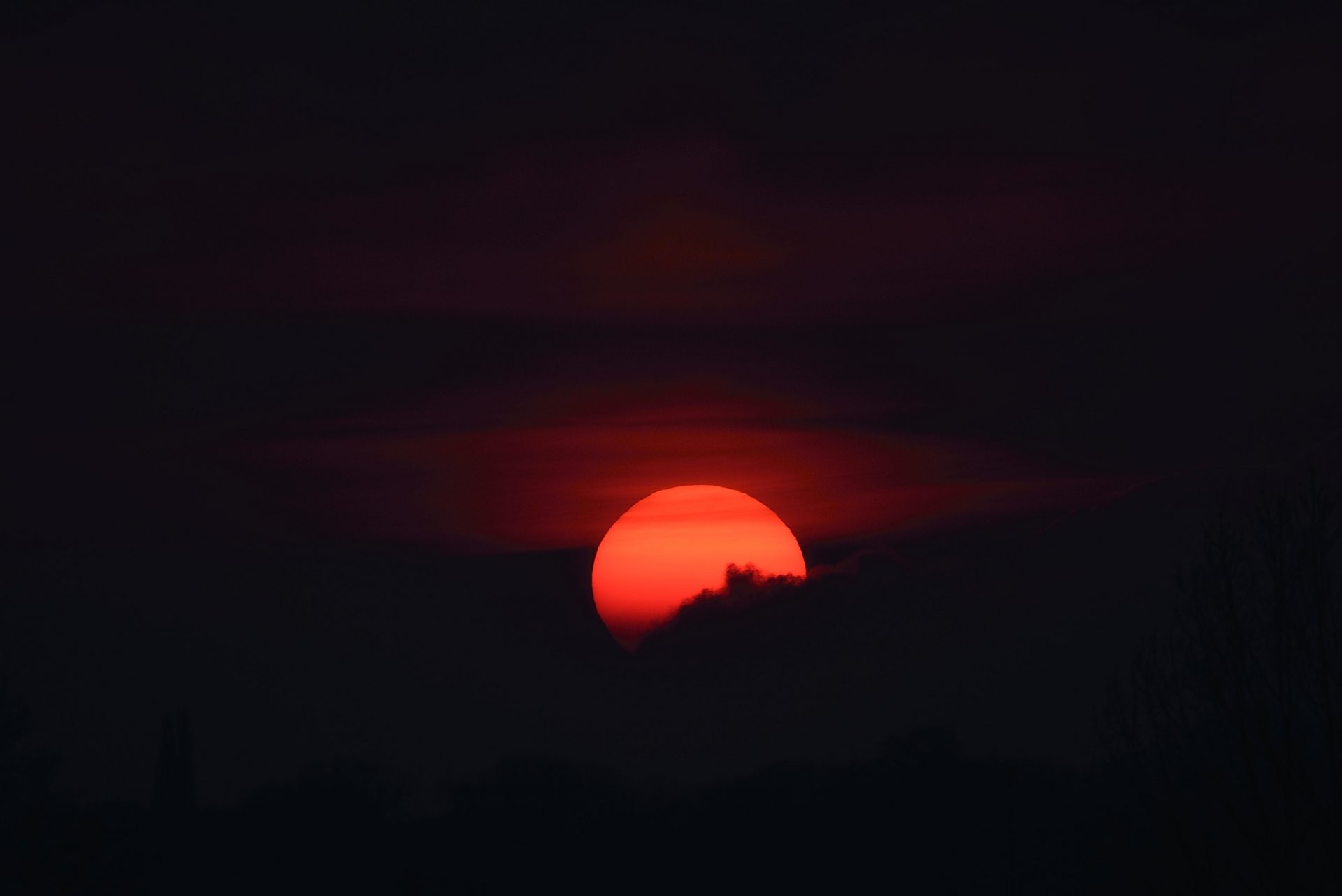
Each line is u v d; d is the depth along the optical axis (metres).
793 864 128.12
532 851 139.88
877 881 120.69
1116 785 66.25
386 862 139.12
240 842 139.75
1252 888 55.38
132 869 111.31
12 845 93.44
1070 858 99.94
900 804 132.25
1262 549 60.75
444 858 140.62
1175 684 63.44
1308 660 57.16
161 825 139.00
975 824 123.19
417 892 133.62
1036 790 125.75
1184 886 58.16
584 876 134.12
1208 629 61.12
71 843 99.19
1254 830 56.50
